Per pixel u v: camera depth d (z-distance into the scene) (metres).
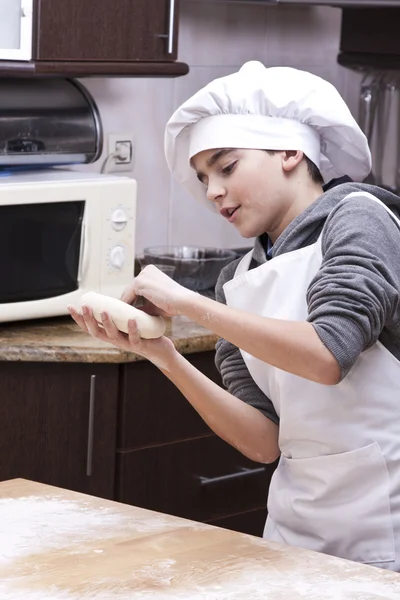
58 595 1.41
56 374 2.72
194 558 1.55
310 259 1.82
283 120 1.86
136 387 2.80
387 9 3.69
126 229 3.02
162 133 3.62
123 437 2.80
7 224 2.80
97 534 1.65
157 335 1.83
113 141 3.47
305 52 3.94
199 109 1.86
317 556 1.57
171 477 2.91
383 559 1.83
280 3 3.32
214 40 3.68
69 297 2.94
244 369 2.02
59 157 3.04
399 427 1.82
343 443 1.83
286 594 1.43
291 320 1.76
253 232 1.89
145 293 1.75
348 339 1.60
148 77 3.13
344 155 2.02
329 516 1.86
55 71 2.85
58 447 2.76
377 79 3.78
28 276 2.86
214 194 1.88
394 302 1.65
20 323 2.94
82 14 2.88
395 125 3.75
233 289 1.90
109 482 2.82
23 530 1.66
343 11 3.84
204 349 2.86
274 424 1.99
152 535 1.65
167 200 3.68
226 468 3.03
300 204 1.89
